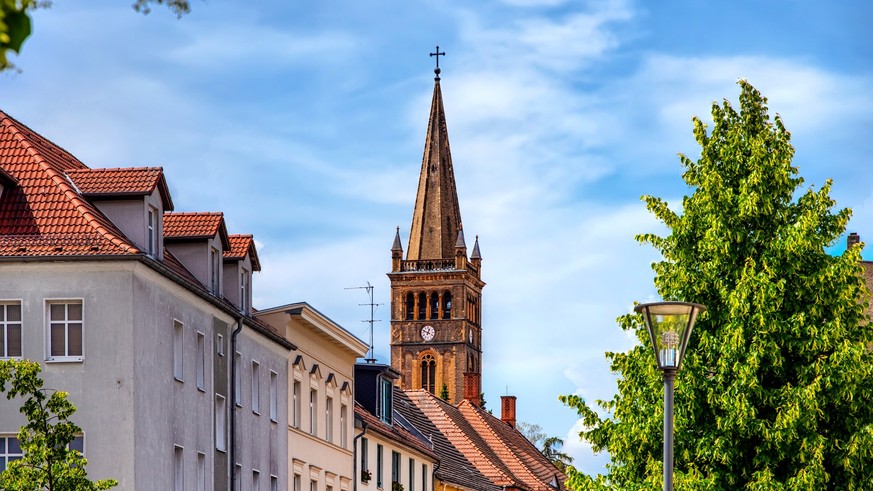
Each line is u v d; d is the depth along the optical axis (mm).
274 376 71688
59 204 52719
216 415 61562
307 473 76500
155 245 56062
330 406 82438
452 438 128750
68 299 50719
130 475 49844
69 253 50375
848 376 45062
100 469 49906
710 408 46594
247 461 65938
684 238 48500
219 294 63500
